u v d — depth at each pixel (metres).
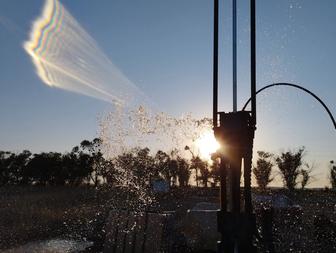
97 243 11.35
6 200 24.81
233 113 4.65
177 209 17.89
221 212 4.63
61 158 48.72
